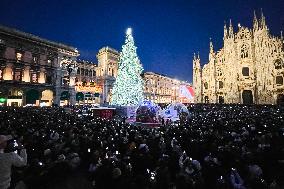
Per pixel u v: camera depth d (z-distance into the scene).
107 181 7.38
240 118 27.44
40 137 12.69
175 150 11.02
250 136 15.12
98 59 81.25
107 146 11.99
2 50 49.00
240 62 71.00
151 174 8.05
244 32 72.00
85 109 43.03
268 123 21.36
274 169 9.00
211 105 62.88
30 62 54.78
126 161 9.84
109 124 19.59
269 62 66.56
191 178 8.22
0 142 5.31
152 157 10.89
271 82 65.62
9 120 20.11
